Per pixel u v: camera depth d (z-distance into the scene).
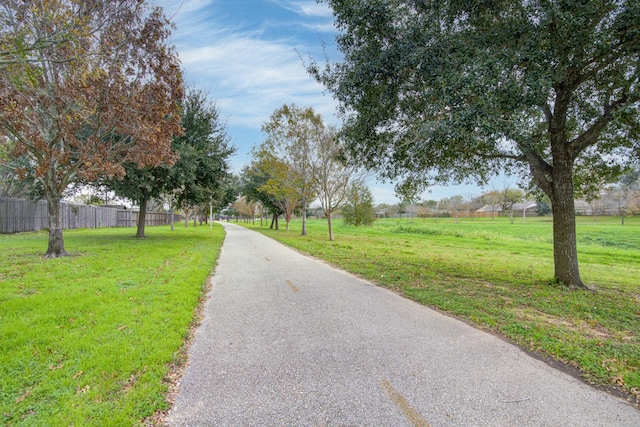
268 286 6.88
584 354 3.59
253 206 52.91
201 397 2.75
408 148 7.34
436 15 6.14
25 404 2.59
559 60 5.30
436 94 5.85
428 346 3.82
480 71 5.12
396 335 4.16
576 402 2.72
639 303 5.76
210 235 22.67
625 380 3.05
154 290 6.07
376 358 3.49
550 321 4.73
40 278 6.87
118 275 7.36
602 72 6.46
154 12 9.42
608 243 21.33
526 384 2.99
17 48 5.95
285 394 2.80
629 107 5.26
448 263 10.45
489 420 2.46
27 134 9.23
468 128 5.14
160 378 3.04
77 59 6.60
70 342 3.69
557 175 7.11
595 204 54.03
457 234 27.62
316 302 5.67
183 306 5.11
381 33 6.61
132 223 36.69
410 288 6.66
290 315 4.95
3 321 4.29
